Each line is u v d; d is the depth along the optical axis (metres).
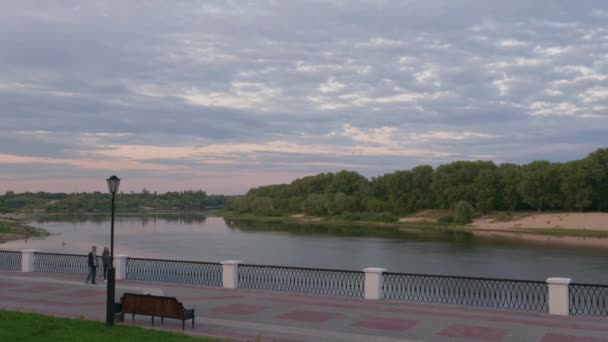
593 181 122.94
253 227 133.62
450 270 54.72
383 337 14.68
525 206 140.25
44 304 19.34
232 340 13.98
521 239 95.62
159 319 16.84
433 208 153.50
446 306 18.88
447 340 14.38
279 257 65.88
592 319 16.89
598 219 115.06
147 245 82.56
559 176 125.25
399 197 157.12
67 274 27.75
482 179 137.00
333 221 154.75
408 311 18.06
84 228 130.38
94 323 15.30
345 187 173.25
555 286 17.66
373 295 20.16
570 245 84.06
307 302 19.62
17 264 37.38
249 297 20.64
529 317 17.16
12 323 14.59
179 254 68.56
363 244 84.94
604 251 74.62
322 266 56.84
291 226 136.88
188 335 14.20
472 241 91.12
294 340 14.26
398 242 88.56
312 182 194.62
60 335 13.71
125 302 16.30
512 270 55.09
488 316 17.31
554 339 14.45
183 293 21.53
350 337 14.66
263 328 15.61
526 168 135.75
